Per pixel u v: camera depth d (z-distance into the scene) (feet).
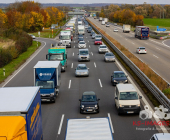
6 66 115.96
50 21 428.97
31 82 89.20
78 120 35.88
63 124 51.88
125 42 206.49
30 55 149.59
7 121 26.02
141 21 407.44
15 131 24.48
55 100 69.46
